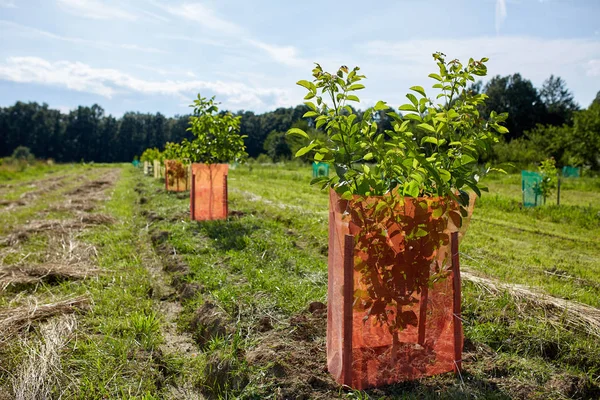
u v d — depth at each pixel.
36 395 3.56
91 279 6.52
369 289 3.49
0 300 5.75
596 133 30.08
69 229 10.02
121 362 4.09
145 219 11.69
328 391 3.51
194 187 10.21
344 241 3.45
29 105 107.06
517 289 5.39
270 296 5.42
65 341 4.39
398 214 3.52
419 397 3.45
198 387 3.95
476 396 3.41
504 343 4.28
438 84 3.77
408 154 3.41
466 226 3.81
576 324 4.57
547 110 66.12
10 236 9.35
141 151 111.00
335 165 3.55
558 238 9.99
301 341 4.30
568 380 3.66
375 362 3.65
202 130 10.43
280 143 56.12
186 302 5.67
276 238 8.23
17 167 39.62
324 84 3.51
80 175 39.31
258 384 3.63
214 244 8.05
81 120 109.00
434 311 3.77
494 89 66.75
